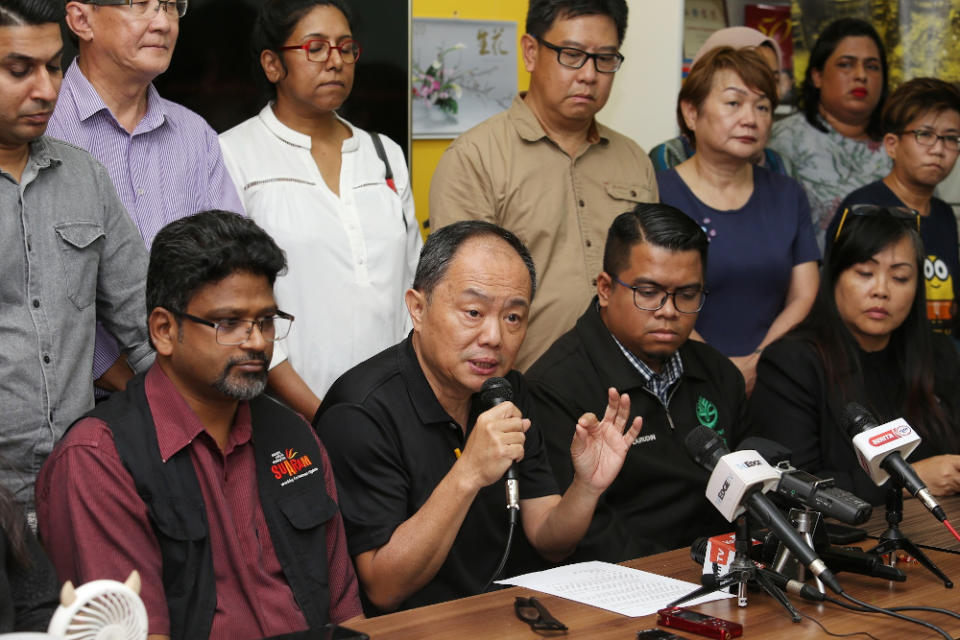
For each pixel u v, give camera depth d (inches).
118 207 96.6
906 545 89.4
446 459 93.8
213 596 77.5
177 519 77.1
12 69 82.0
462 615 75.8
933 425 125.3
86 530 74.4
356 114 151.3
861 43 175.9
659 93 186.1
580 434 90.6
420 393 93.1
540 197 133.0
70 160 92.7
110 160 104.7
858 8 181.0
